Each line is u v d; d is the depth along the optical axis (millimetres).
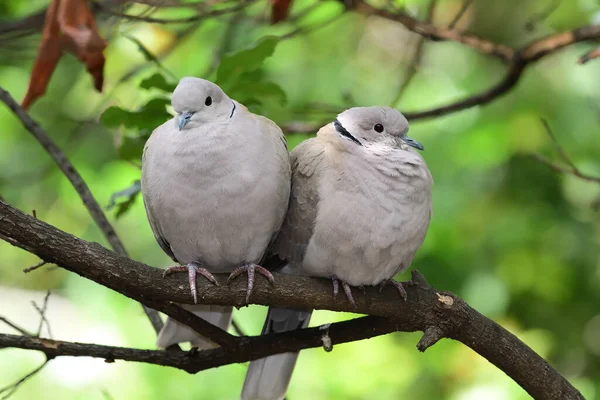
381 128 8070
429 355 12812
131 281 6723
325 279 7625
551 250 13062
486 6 14281
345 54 15039
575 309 13109
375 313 7570
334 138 7969
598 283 13039
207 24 12914
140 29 12469
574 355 13062
